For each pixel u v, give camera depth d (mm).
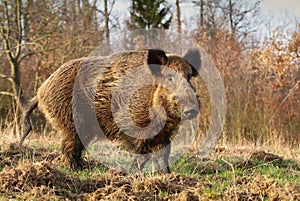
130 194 5613
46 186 5832
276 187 5957
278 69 16641
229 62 16906
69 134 7789
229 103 15781
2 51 19484
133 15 24719
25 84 21094
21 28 19812
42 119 13156
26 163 6320
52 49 19891
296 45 16703
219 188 6137
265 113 15656
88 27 20922
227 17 29484
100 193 5656
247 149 10328
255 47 18109
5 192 5594
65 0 20188
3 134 10523
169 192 5988
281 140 13375
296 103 16359
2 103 20438
